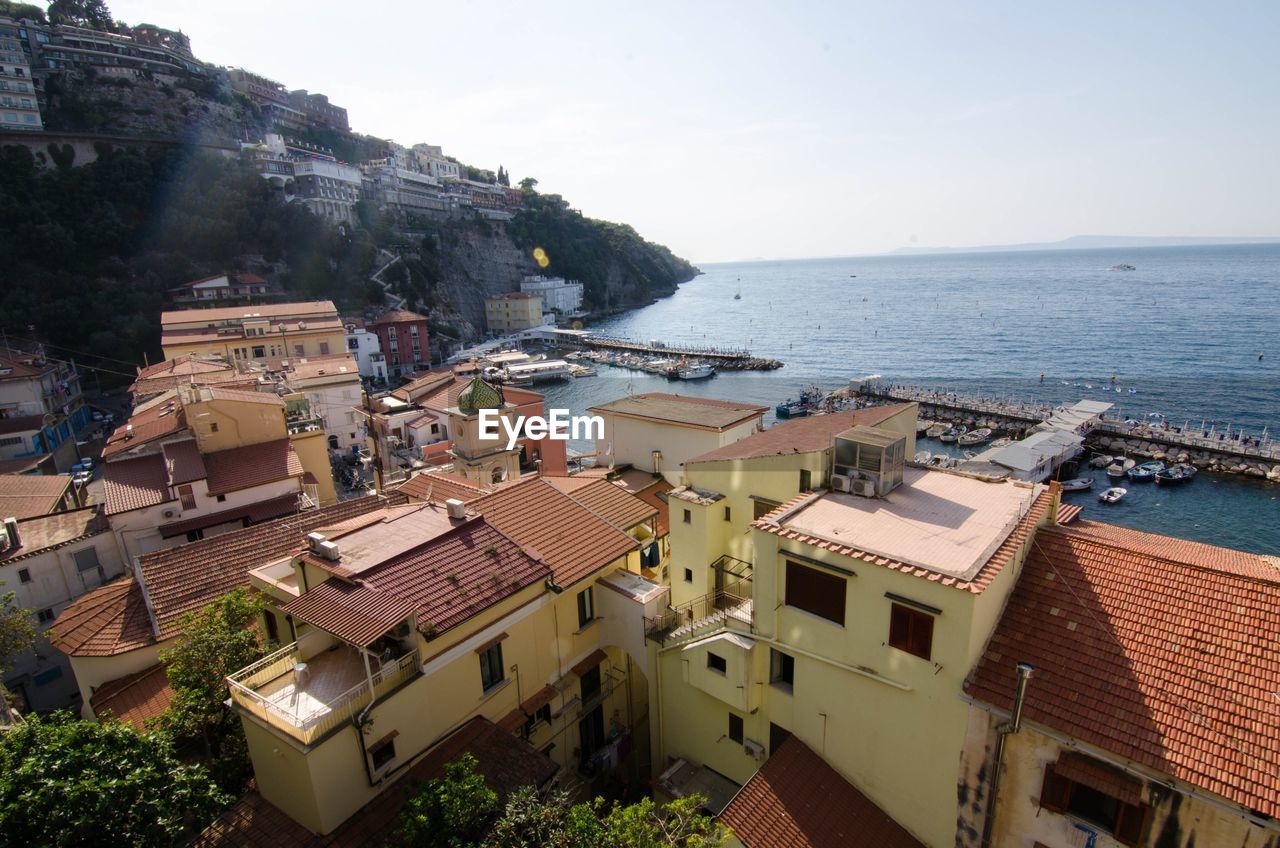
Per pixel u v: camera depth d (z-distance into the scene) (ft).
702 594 107.96
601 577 96.78
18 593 133.39
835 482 82.64
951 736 62.13
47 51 564.30
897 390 422.00
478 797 58.59
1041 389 449.48
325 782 64.80
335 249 592.60
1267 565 69.67
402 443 255.50
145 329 447.83
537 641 87.25
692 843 57.82
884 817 68.59
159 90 604.49
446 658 75.05
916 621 62.69
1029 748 58.18
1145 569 63.16
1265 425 350.43
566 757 93.45
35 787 51.19
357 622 69.00
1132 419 356.59
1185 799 50.90
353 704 66.59
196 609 106.11
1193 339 586.45
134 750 58.29
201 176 551.59
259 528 124.06
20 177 464.65
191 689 77.00
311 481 181.98
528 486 107.24
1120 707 55.21
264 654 82.69
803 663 73.00
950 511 74.74
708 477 109.40
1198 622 57.98
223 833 66.95
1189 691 54.39
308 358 342.64
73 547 140.15
